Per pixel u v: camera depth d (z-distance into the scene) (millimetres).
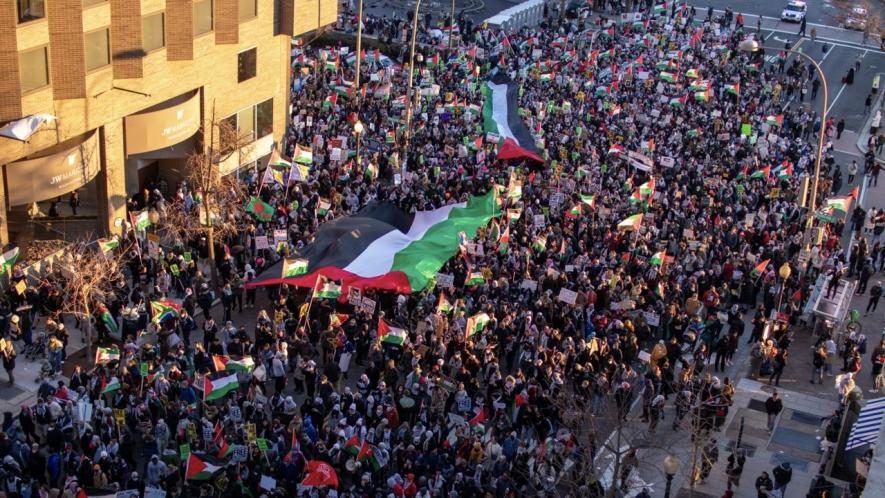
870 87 93000
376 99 70562
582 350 39125
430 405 35844
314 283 43000
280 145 62281
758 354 43719
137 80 48344
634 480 33625
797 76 89312
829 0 126125
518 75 78500
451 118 68375
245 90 57562
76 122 45531
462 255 47062
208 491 29906
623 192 57688
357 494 30016
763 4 121938
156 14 48875
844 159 74688
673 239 52531
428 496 29625
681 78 83625
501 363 41625
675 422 38438
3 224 44031
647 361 39250
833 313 46156
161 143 51625
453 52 84875
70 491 29094
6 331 39719
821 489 33000
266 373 37594
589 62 83125
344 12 97750
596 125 69938
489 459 33281
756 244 52688
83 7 44031
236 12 53719
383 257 45312
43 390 34344
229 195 48531
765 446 38688
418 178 57156
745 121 71938
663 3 111625
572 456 33938
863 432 33500
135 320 39406
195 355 36531
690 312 44625
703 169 61625
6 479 29312
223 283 45375
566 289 41750
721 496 35438
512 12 102000
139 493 30203
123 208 50031
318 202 51625
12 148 42594
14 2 40281
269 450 31828
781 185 61188
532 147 62219
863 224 60000
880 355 43344
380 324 38219
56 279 41406
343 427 32562
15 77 40938
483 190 56344
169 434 33125
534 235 49750
